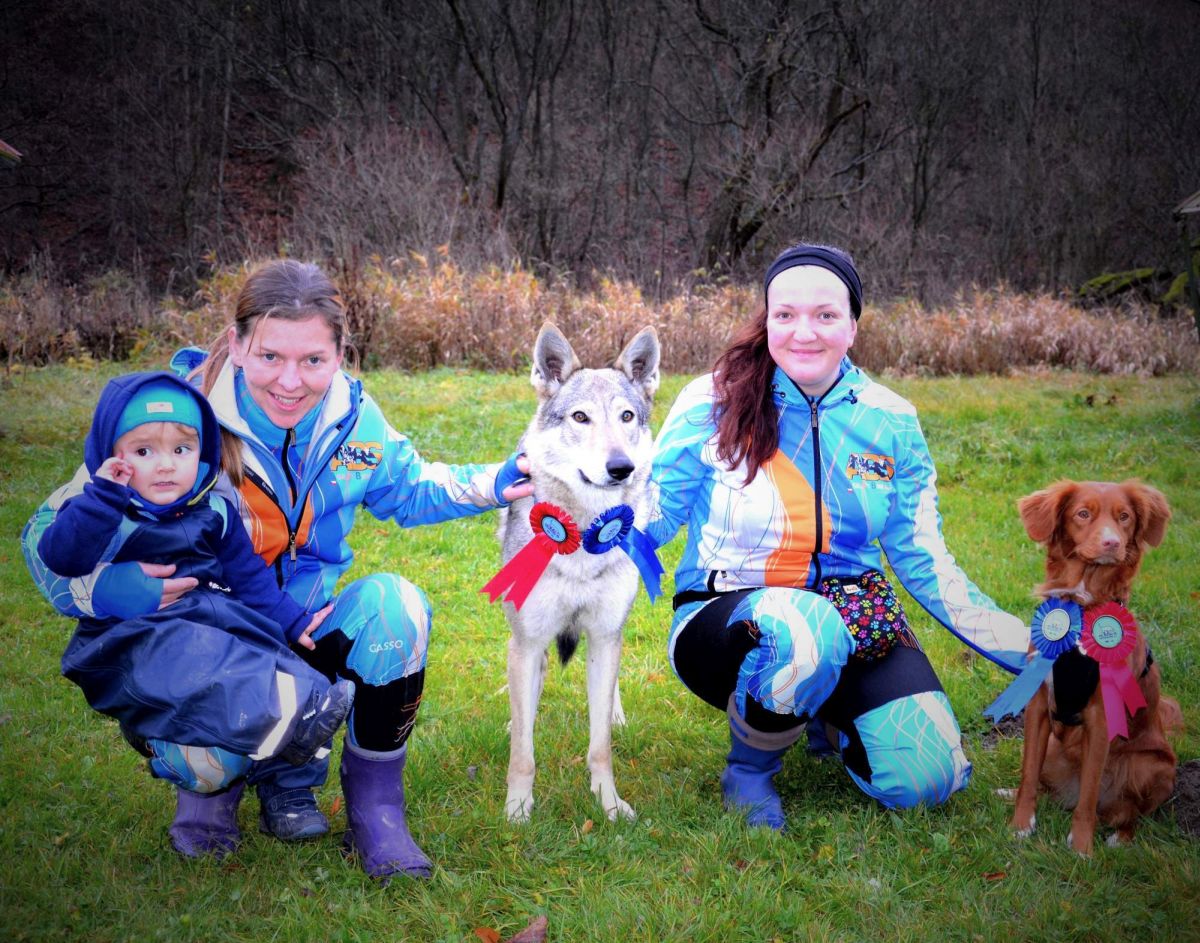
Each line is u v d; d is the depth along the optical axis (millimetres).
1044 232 31859
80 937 2537
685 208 29906
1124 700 2990
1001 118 33094
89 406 10469
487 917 2729
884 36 29328
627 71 30828
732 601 3299
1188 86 31125
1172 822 3236
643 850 3059
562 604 3307
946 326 16594
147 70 30375
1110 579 3094
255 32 31172
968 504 7590
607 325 14688
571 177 30047
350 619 2850
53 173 29953
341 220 23031
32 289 15680
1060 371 16344
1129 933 2666
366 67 30828
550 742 3881
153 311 16594
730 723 3314
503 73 29359
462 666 4613
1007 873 2957
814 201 26734
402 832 2941
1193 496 7781
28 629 4832
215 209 30281
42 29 30438
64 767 3426
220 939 2566
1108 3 32000
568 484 3604
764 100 27078
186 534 2629
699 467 3525
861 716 3248
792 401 3346
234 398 2867
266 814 3092
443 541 6516
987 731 4012
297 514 2973
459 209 23500
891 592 3418
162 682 2512
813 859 3020
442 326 14281
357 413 3092
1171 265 29828
